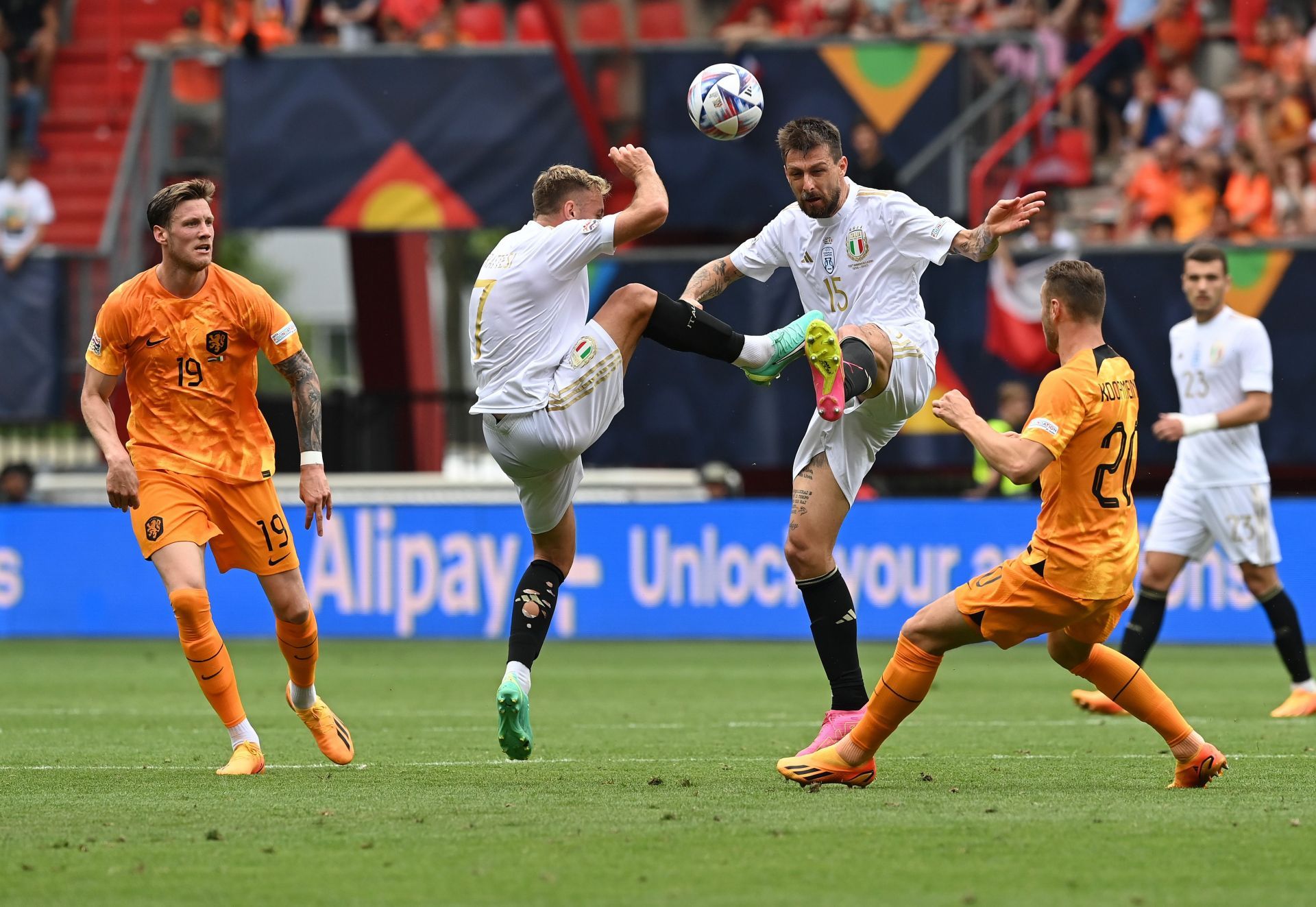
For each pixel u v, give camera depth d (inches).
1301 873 613.3
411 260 2849.4
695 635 2101.4
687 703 1416.1
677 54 2224.4
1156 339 2079.2
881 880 600.7
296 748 1064.2
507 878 604.1
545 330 872.9
